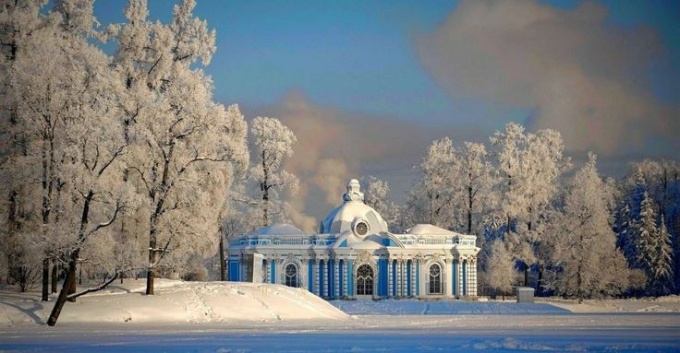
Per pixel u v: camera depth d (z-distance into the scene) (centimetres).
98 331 4556
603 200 10350
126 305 5653
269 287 6656
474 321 6041
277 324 5344
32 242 5169
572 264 9756
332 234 10150
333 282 9950
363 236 10169
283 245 9994
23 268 5856
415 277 9919
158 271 6688
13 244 5619
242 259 9981
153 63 6606
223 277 9700
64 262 5216
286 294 6600
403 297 9850
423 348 3581
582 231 9788
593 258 9656
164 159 6038
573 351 3475
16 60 5688
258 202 10412
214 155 6309
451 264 10031
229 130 6462
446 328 5050
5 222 5628
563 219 10044
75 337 4122
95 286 6406
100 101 5544
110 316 5425
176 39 6688
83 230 5194
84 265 5962
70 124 5312
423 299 9781
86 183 5194
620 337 4269
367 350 3491
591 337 4266
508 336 4312
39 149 5484
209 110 6191
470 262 10094
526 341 3972
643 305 9031
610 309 8550
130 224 6328
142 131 5844
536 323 5738
